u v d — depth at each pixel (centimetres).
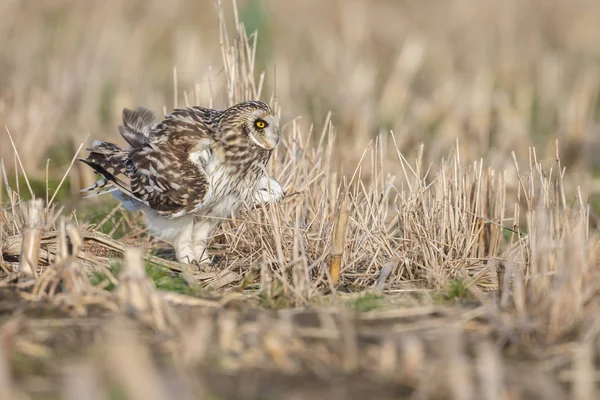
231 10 3092
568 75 2753
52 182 1619
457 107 2206
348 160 1695
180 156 1173
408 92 2372
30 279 1038
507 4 3084
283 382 784
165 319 908
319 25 3133
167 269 1138
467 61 2741
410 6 3291
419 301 1032
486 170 1298
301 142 1352
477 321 941
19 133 1752
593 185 1753
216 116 1214
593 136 2156
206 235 1232
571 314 898
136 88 2381
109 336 842
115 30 2772
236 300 1030
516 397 769
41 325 893
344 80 2397
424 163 1662
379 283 1097
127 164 1225
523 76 2677
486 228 1269
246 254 1219
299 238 1130
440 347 862
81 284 970
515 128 2077
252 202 1227
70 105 2241
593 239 995
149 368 755
